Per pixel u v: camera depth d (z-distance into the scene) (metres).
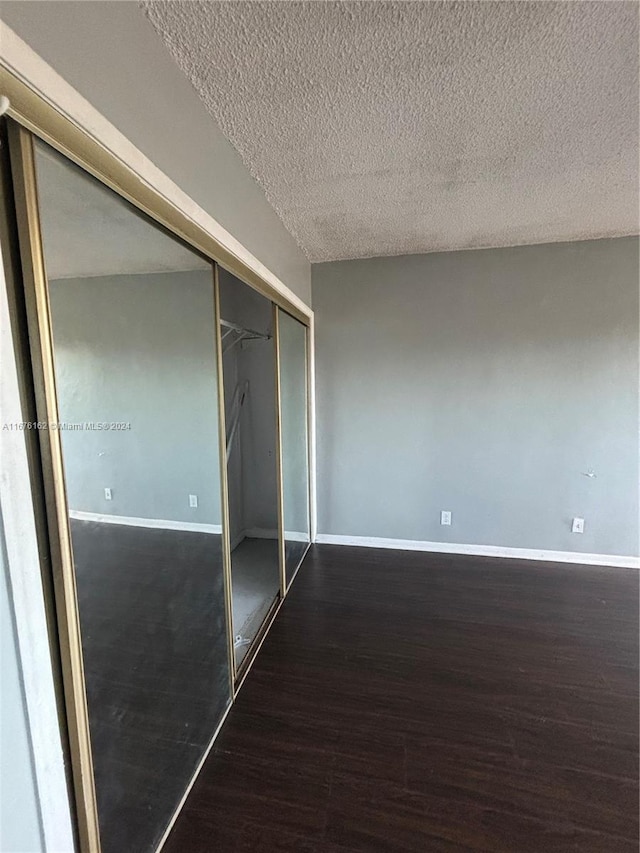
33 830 0.83
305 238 2.85
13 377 0.78
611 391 3.04
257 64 1.26
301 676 2.00
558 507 3.21
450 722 1.72
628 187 2.15
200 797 1.41
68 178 0.91
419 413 3.37
